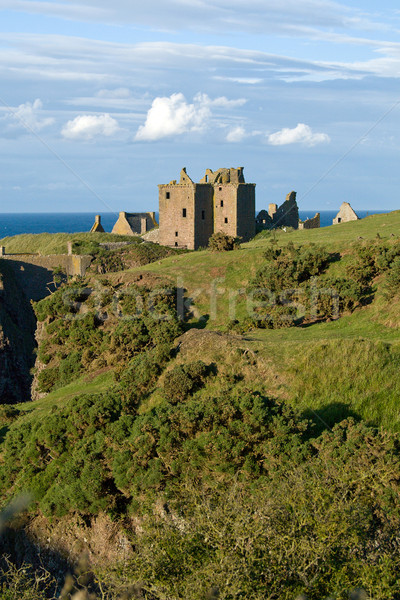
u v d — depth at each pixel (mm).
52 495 31234
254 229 114250
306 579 16547
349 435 25625
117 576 18391
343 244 58156
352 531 17797
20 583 19969
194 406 30266
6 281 88000
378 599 16484
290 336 42875
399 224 72312
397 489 21859
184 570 17469
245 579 16172
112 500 29328
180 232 109500
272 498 18750
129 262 93812
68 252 101312
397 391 31516
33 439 35500
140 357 43875
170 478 27984
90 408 35562
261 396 30625
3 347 78750
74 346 56531
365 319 44625
